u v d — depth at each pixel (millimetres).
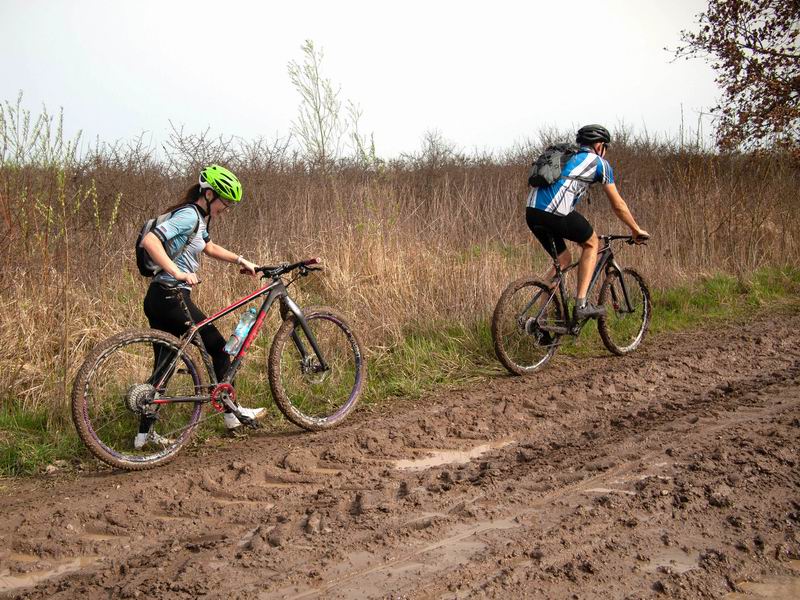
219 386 4738
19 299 5746
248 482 4188
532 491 3852
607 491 3814
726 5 11898
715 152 11492
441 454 4609
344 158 10039
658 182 11742
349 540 3334
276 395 4945
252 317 4910
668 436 4617
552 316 6547
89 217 7531
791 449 4246
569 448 4539
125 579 3078
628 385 5898
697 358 6562
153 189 8453
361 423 5266
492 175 12828
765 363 6391
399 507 3682
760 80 11930
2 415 5008
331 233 7934
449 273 7641
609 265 6996
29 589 3037
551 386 5879
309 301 7125
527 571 2990
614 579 2930
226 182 4586
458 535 3355
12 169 6066
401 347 6699
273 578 3010
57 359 5453
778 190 11039
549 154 6324
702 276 9734
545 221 6309
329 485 4094
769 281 9719
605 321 6781
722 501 3580
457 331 7086
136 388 4410
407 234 8133
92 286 6551
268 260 7652
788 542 3193
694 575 2932
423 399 5816
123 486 4148
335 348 6008
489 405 5465
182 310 4613
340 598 2848
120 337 4340
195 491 4066
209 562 3184
